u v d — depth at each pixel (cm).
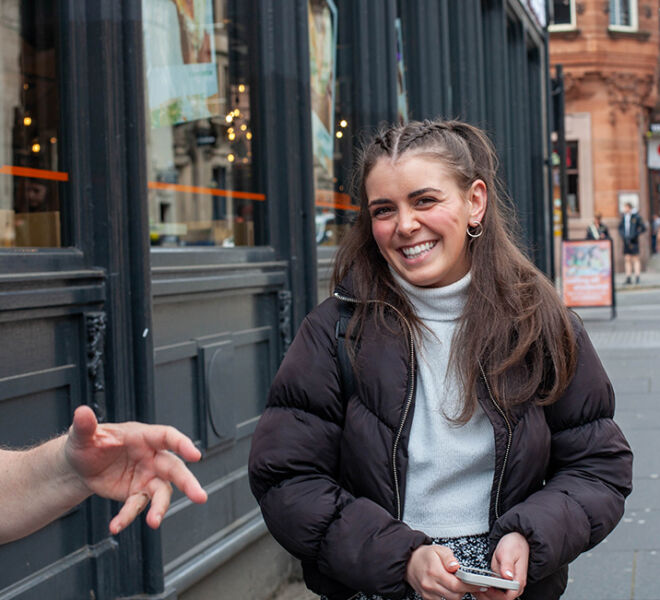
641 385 884
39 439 287
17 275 273
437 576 177
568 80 2794
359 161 212
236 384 411
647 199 3181
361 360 196
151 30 392
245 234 452
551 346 196
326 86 556
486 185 206
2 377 271
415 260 198
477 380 194
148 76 388
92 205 317
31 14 316
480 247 204
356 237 210
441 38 746
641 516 495
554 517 186
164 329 354
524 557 182
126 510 129
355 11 609
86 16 316
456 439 196
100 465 132
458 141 204
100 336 309
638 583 407
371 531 184
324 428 198
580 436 200
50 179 313
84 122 315
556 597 201
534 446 193
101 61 315
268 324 444
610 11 2794
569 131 2833
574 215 2848
